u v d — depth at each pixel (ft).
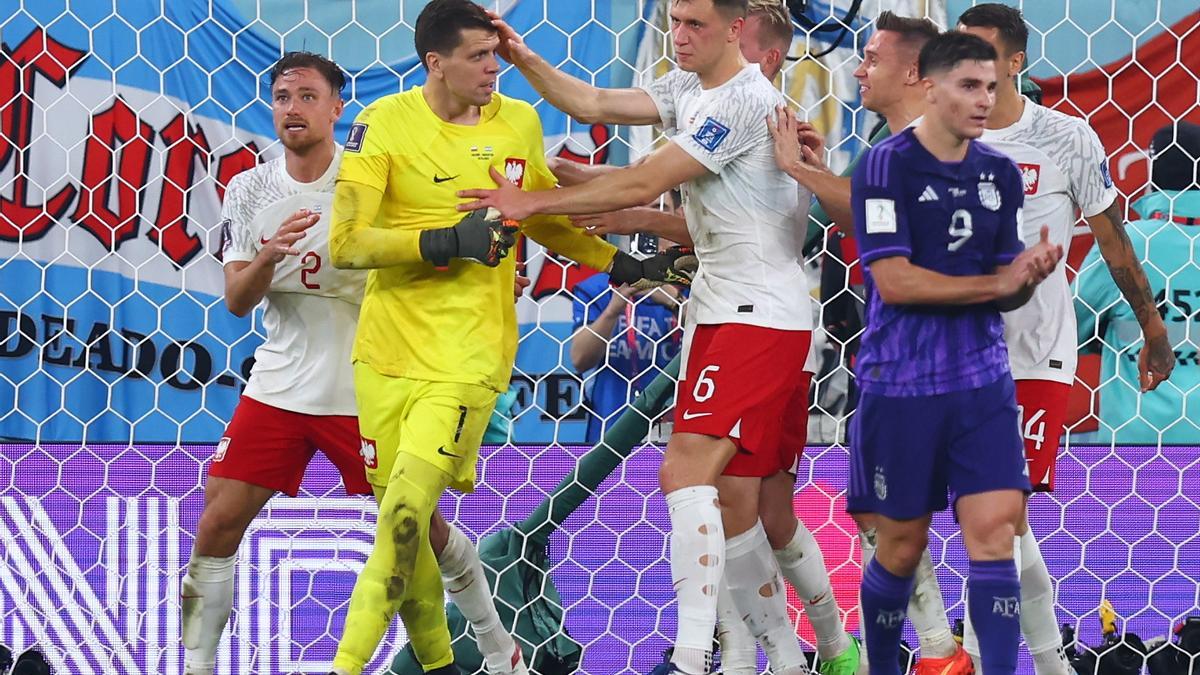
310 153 49.01
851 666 50.57
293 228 45.83
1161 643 53.67
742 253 44.96
